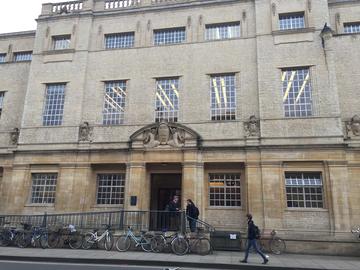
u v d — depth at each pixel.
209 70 19.95
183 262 12.16
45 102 21.88
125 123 20.28
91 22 22.61
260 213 16.97
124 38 22.28
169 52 20.83
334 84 17.81
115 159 19.44
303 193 17.12
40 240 15.95
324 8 19.08
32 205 19.86
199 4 21.16
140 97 20.50
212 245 15.89
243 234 16.97
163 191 20.44
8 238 16.47
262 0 20.08
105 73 21.47
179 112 19.72
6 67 24.14
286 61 18.80
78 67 21.80
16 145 21.73
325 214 16.39
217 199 18.41
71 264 12.05
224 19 20.64
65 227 16.27
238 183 18.41
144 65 20.97
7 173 21.39
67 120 20.91
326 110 17.59
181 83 20.14
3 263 12.05
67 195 19.48
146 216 18.11
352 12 20.22
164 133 18.84
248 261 13.03
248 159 17.81
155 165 19.34
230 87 19.62
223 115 19.27
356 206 16.47
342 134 17.02
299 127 17.64
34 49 22.88
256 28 19.72
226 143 18.38
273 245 15.98
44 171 20.41
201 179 18.14
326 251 15.74
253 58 19.53
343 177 16.42
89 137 20.33
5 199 20.88
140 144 19.08
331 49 18.28
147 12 21.95
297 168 17.22
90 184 19.70
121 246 15.05
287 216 16.75
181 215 15.25
